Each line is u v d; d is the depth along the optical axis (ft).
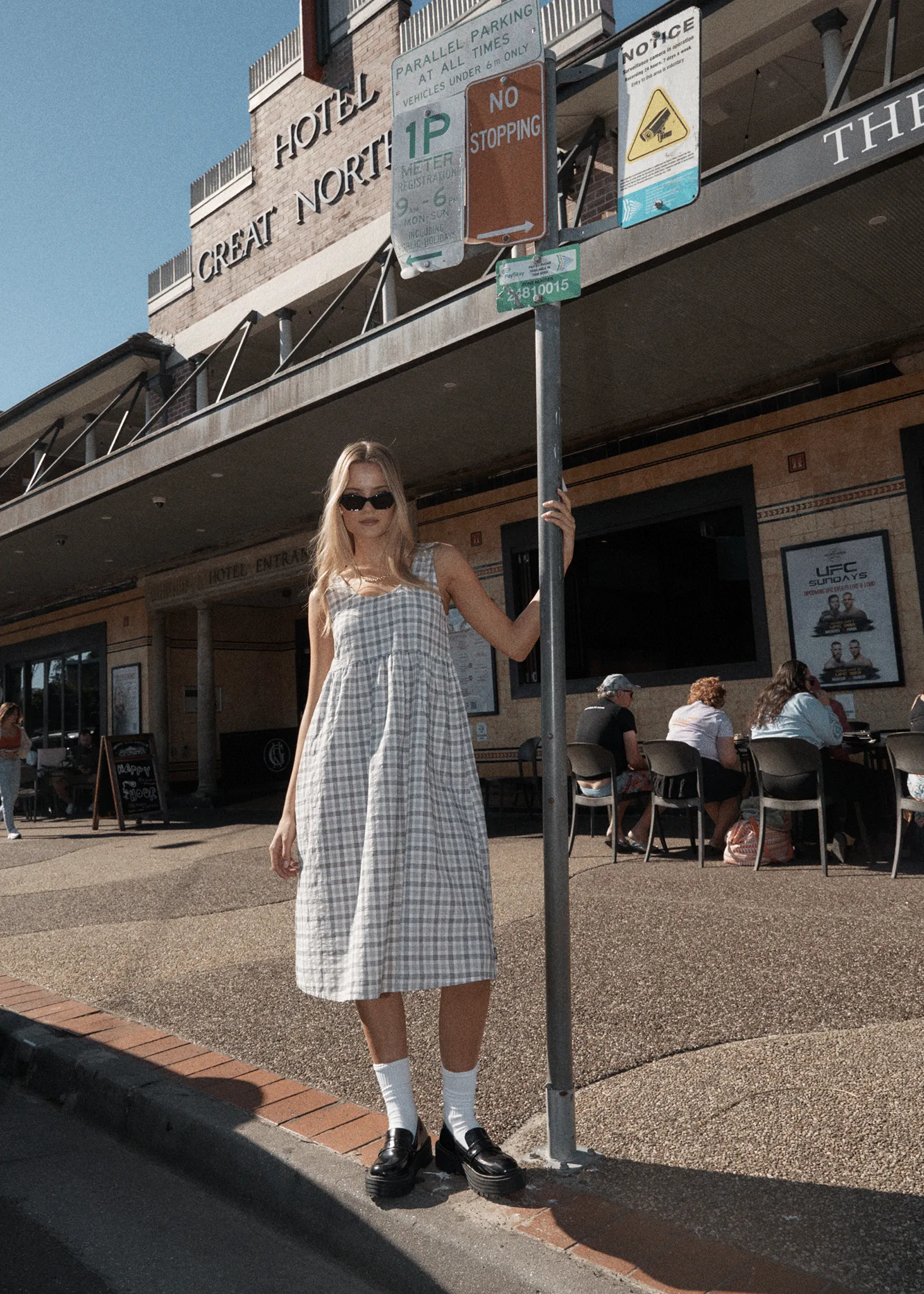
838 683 28.27
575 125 29.99
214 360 47.11
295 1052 11.14
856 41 19.06
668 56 8.21
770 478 29.91
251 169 43.96
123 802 39.88
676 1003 12.00
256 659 62.54
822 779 19.44
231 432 31.76
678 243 19.58
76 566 53.52
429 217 8.93
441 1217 7.20
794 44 27.55
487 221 8.64
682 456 32.14
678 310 23.22
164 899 22.21
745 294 22.63
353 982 7.18
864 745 22.86
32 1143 10.06
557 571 8.13
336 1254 7.57
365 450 8.18
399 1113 7.79
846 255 20.89
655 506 32.83
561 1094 8.00
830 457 28.66
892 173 17.63
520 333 24.08
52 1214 8.48
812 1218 6.91
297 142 41.70
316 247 40.60
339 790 7.64
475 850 7.70
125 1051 11.42
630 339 25.02
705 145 33.71
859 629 27.91
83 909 21.59
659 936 15.24
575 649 35.58
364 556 8.32
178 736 58.29
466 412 30.19
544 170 8.45
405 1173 7.54
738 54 27.91
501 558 37.32
